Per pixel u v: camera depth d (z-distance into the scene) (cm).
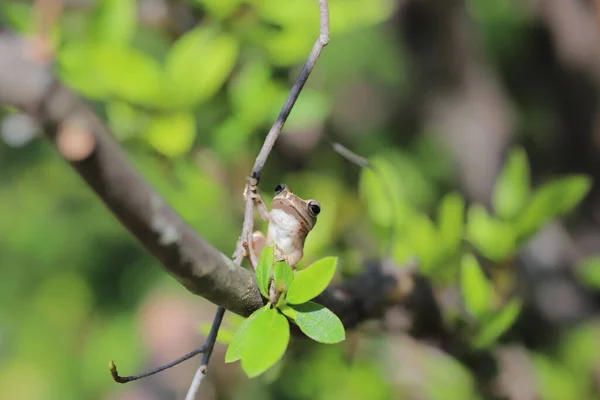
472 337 99
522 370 107
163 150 100
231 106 104
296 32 103
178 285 138
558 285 127
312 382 115
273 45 103
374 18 104
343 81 156
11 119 89
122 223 79
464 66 142
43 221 198
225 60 100
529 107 167
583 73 155
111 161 78
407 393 117
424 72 145
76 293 192
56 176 199
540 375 107
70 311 193
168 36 107
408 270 97
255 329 82
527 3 171
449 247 100
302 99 104
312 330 84
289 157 117
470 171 138
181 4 106
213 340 85
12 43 78
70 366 189
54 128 77
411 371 118
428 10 141
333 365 112
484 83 144
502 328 98
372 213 102
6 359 196
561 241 133
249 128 103
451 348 99
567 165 159
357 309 94
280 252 88
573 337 121
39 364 193
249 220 87
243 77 104
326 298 92
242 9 102
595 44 154
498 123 141
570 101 158
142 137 101
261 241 89
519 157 104
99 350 184
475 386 103
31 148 199
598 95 155
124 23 99
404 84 151
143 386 133
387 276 96
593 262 107
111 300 191
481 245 102
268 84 104
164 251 80
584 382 115
